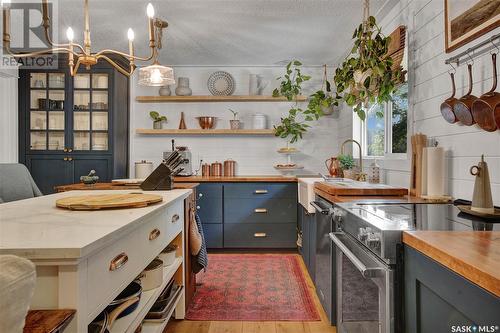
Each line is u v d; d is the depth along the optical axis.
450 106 1.91
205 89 4.81
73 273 0.87
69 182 4.22
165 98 4.62
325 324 2.32
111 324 1.23
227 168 4.69
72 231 1.04
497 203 1.64
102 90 4.26
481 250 0.90
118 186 3.04
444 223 1.30
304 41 3.83
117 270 1.14
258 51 4.18
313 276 2.89
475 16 1.76
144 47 4.04
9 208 1.50
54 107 4.24
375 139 3.54
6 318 0.49
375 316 1.36
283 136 4.55
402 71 2.57
